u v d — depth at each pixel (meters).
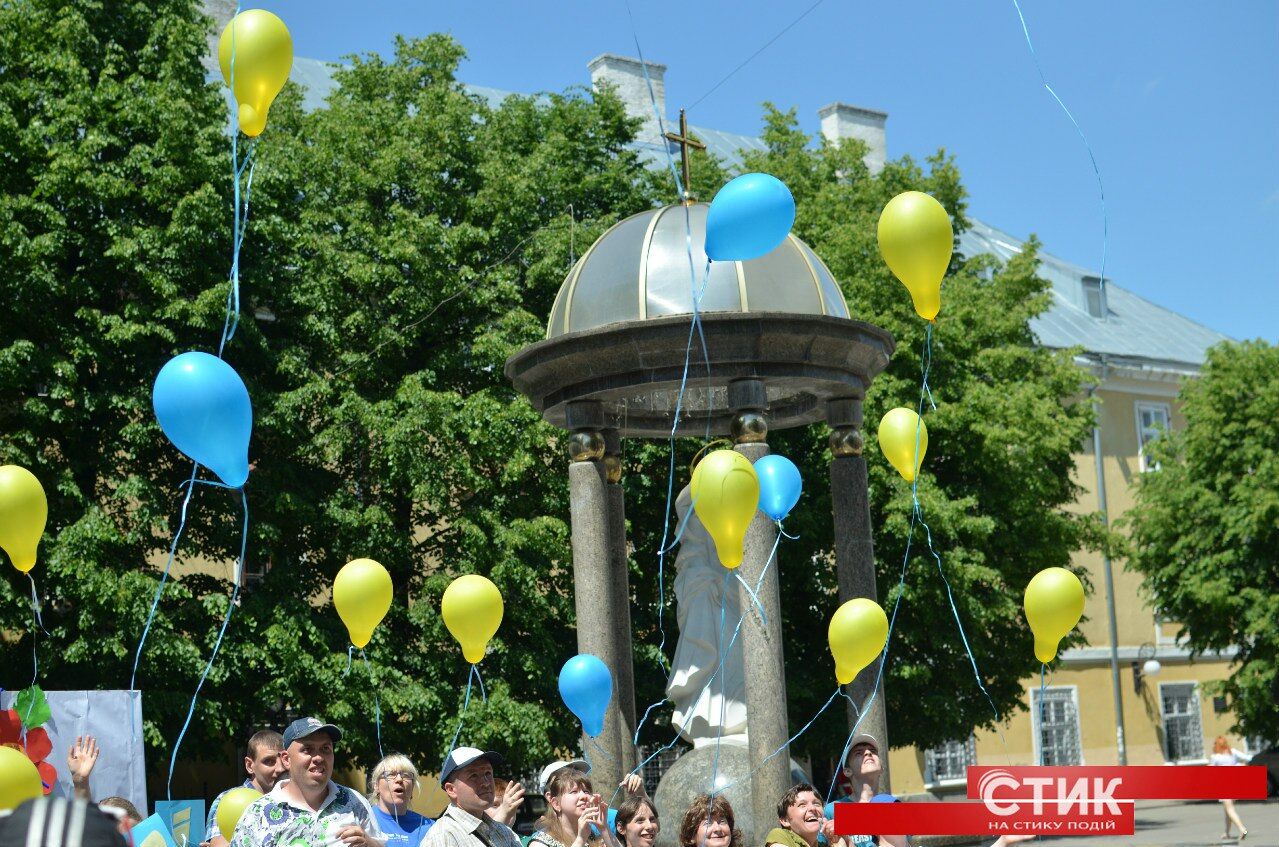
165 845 8.14
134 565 20.95
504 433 22.50
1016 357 28.23
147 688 20.14
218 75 32.28
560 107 27.28
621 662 14.70
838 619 10.90
